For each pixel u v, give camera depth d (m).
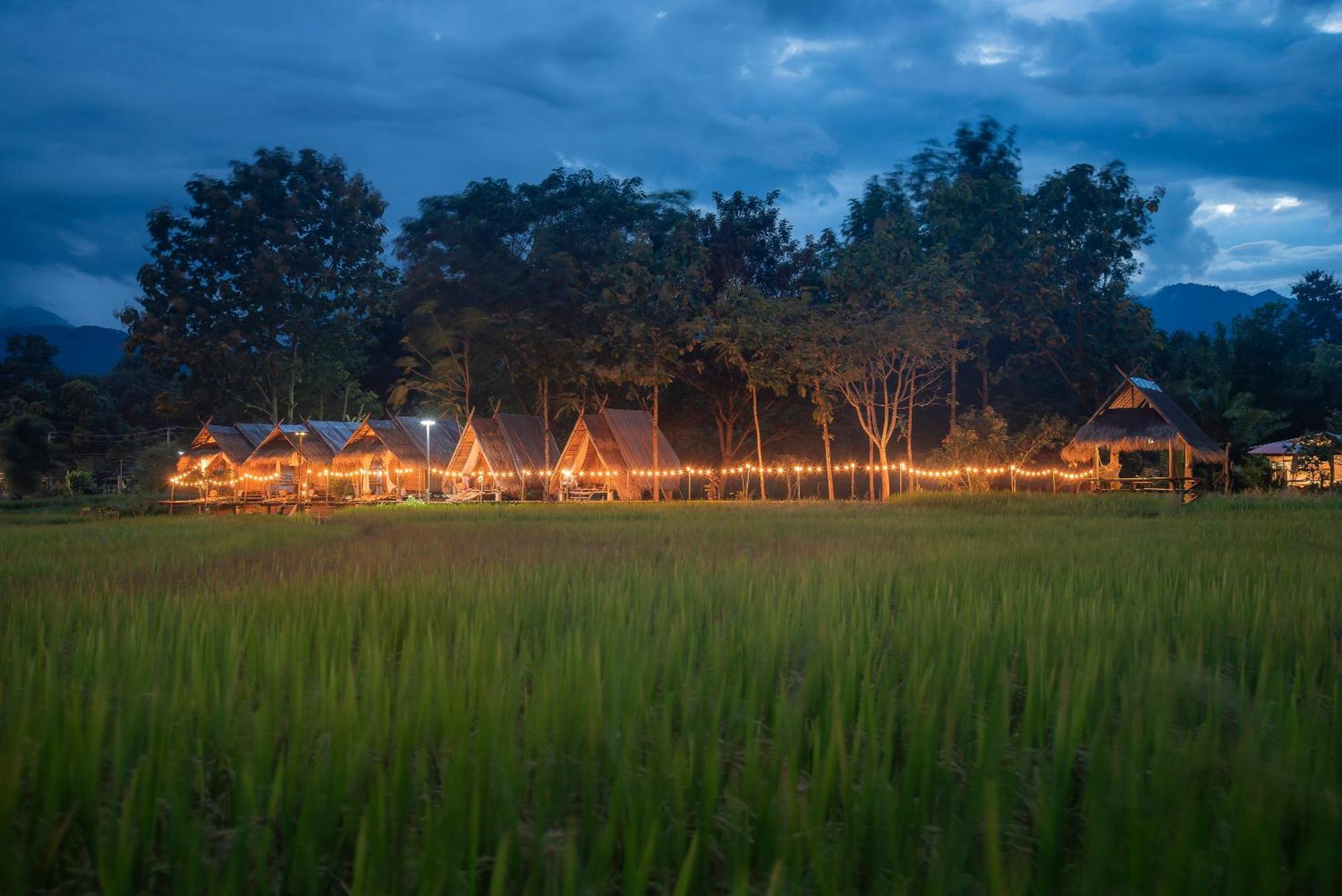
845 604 7.27
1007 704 3.97
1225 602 6.91
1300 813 3.11
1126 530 16.25
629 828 2.90
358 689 4.78
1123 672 5.14
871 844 3.03
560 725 3.87
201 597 8.12
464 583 8.52
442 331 48.88
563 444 53.19
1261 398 49.91
